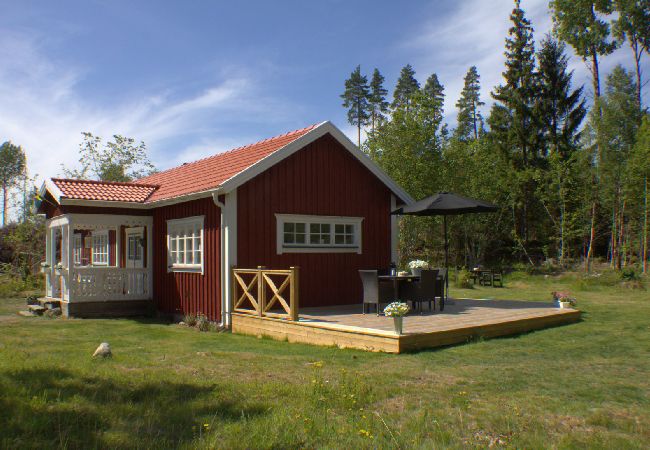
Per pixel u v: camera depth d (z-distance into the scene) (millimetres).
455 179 27828
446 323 9703
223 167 13680
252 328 10844
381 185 14422
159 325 12680
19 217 31438
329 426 4594
